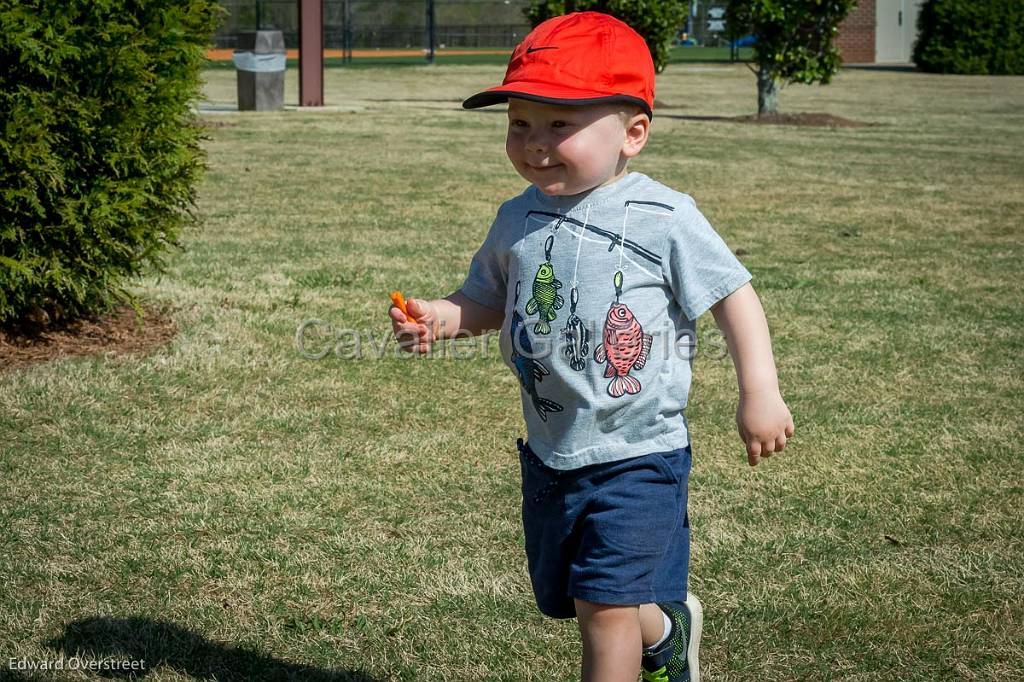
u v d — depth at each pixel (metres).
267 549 3.75
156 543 3.78
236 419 4.98
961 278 8.04
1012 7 35.84
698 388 5.57
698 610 2.80
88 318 6.29
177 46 5.93
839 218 10.48
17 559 3.62
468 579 3.57
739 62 41.53
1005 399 5.44
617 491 2.52
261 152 14.84
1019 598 3.47
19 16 5.25
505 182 12.49
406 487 4.30
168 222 6.15
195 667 3.05
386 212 10.44
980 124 20.39
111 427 4.81
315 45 22.27
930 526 4.01
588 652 2.53
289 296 7.09
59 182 5.48
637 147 2.57
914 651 3.17
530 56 2.49
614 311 2.50
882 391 5.55
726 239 9.38
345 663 3.09
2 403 5.01
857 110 23.27
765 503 4.20
